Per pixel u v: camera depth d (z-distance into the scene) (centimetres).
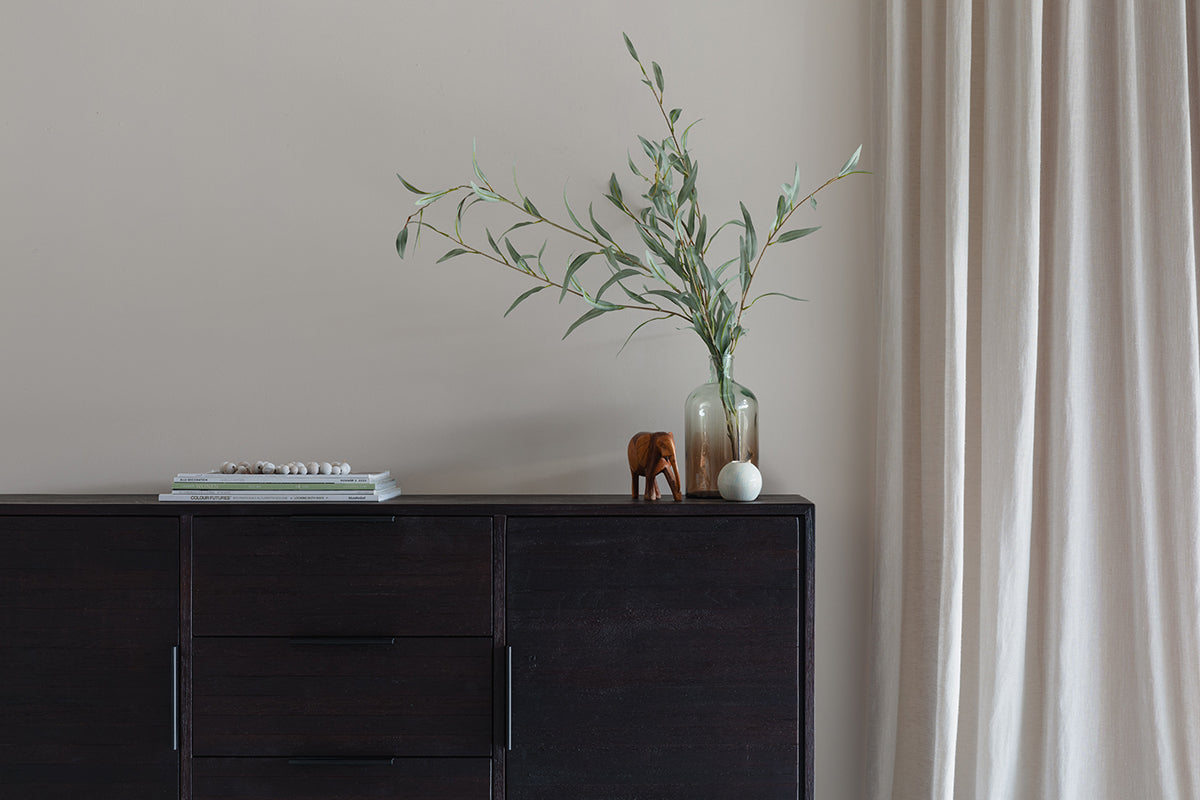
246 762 158
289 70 194
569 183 193
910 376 184
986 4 178
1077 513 171
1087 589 173
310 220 194
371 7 194
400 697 157
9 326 193
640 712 157
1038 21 169
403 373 193
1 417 193
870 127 191
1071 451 171
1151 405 170
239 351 193
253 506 159
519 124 193
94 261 194
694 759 156
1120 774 172
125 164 194
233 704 158
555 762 156
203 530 159
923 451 181
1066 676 170
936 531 179
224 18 194
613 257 170
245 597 158
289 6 194
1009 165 172
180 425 193
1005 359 171
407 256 193
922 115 183
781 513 157
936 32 181
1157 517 169
